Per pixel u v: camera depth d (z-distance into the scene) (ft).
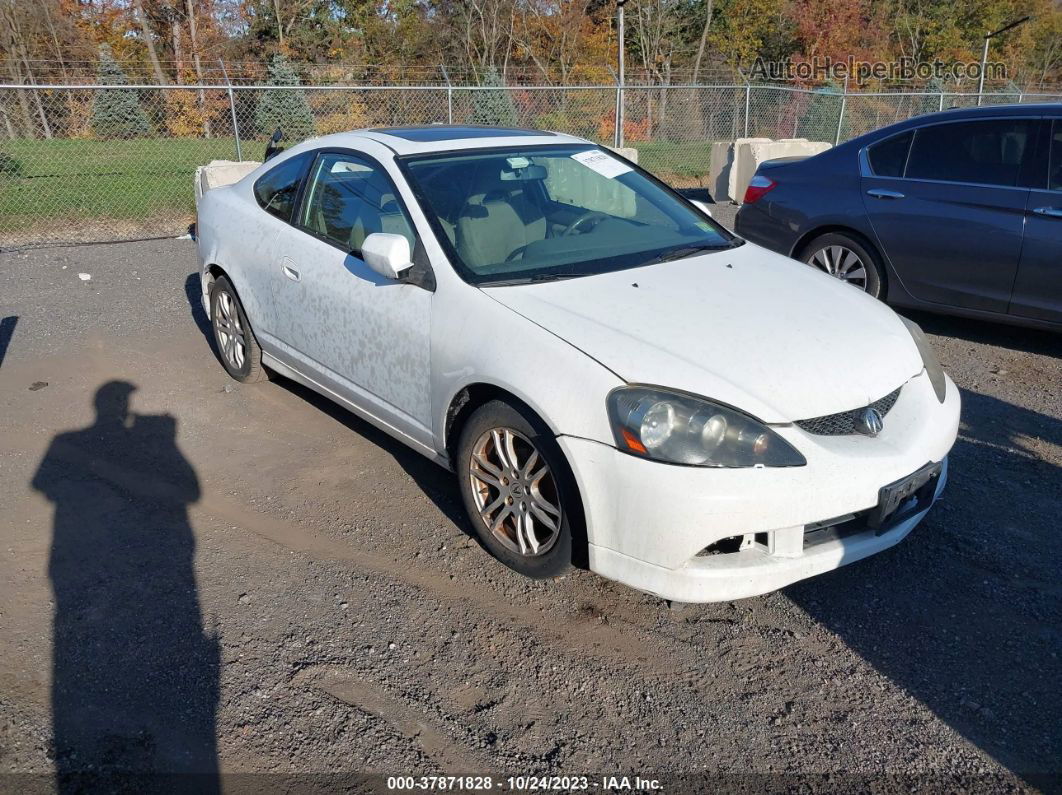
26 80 88.43
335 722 8.35
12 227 33.68
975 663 9.12
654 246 12.41
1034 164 17.10
